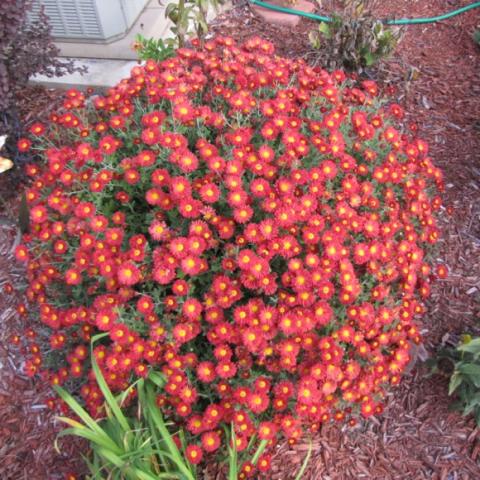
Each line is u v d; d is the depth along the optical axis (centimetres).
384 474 115
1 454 120
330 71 193
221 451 111
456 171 171
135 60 203
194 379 110
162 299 111
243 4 227
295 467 116
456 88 195
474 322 138
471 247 153
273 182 120
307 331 105
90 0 190
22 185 164
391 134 128
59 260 121
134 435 105
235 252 106
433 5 229
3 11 140
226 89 131
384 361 112
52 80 194
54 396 128
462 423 122
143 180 117
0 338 137
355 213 112
